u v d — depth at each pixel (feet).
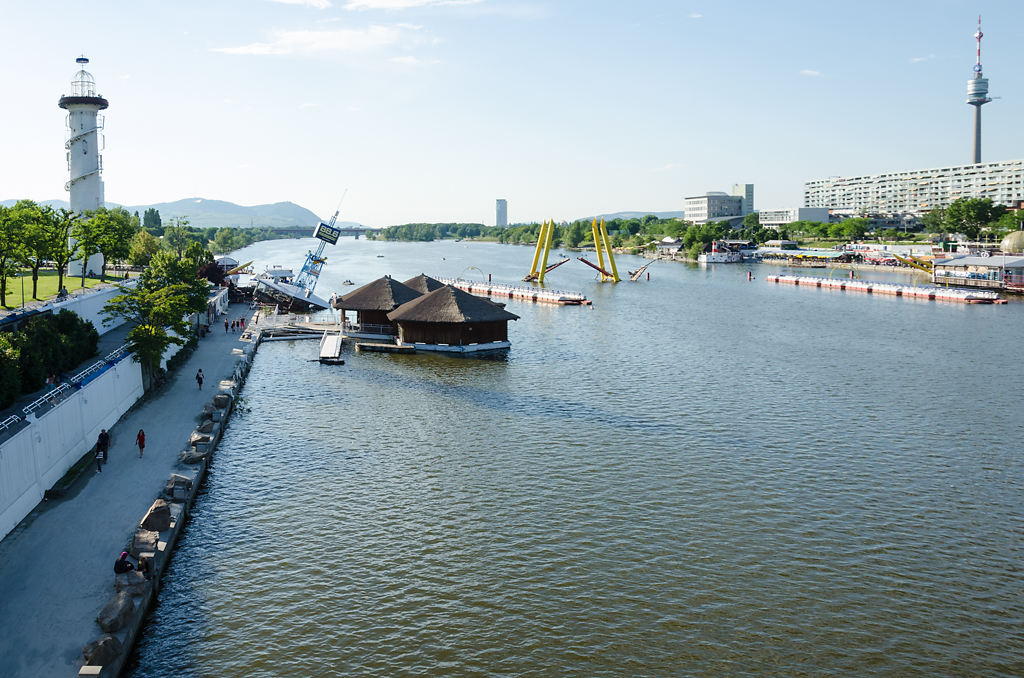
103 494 161.38
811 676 109.91
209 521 158.71
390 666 111.96
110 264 581.12
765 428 224.74
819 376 298.76
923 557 144.25
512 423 229.45
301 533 153.48
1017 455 200.75
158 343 243.81
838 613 125.39
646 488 176.76
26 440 150.51
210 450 195.31
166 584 133.59
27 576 127.24
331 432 220.02
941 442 211.61
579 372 307.17
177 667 111.24
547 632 120.06
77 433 179.73
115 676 106.73
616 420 233.14
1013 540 151.23
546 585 133.59
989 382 287.28
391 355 346.13
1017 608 127.24
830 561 142.41
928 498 171.63
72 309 267.59
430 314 350.84
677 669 111.14
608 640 118.01
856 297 615.98
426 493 173.78
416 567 139.85
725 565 140.77
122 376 222.07
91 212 428.97
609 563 141.28
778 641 117.80
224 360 311.27
